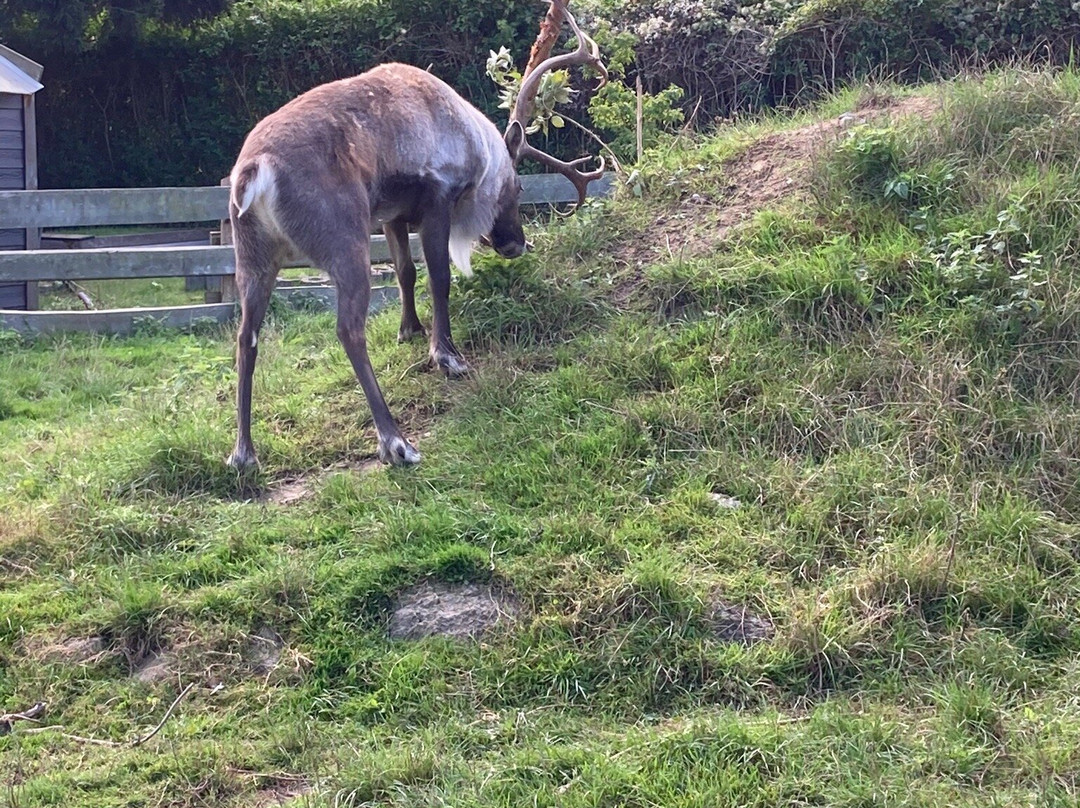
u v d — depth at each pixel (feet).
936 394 16.71
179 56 54.13
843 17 39.40
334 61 51.62
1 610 14.62
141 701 13.38
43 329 28.02
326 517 16.19
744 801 11.04
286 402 19.77
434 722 12.65
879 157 20.83
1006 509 14.87
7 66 32.48
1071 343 17.17
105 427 20.26
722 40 41.01
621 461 16.55
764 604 13.80
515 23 47.24
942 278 18.58
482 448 17.39
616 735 12.20
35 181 33.27
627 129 34.19
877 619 13.38
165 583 15.10
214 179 55.06
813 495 15.51
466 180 20.31
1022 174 20.30
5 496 17.71
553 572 14.40
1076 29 37.88
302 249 17.61
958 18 38.58
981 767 11.40
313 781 11.88
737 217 21.70
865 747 11.55
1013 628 13.51
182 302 34.60
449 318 20.45
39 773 12.20
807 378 17.62
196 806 11.65
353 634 13.94
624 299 20.59
